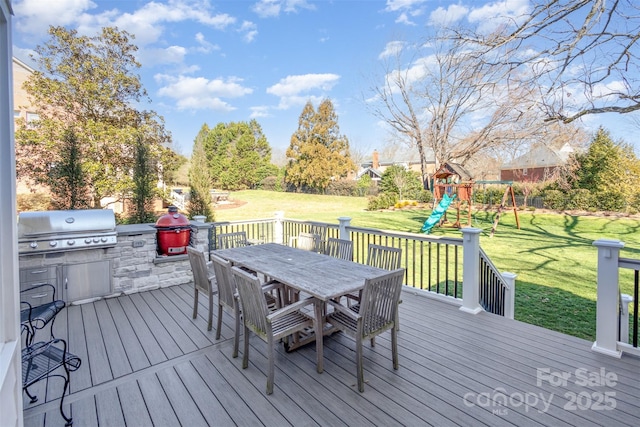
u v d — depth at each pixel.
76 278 4.00
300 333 3.03
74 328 3.33
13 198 1.52
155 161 9.66
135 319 3.56
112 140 8.89
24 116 9.04
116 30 9.25
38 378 1.92
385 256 3.48
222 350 2.88
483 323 3.38
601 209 13.37
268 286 3.01
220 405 2.14
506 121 9.96
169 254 4.73
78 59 8.84
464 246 3.70
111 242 4.12
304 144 23.02
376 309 2.37
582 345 2.90
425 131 14.35
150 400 2.20
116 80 9.27
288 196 21.34
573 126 9.05
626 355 2.71
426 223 11.60
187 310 3.83
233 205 17.88
